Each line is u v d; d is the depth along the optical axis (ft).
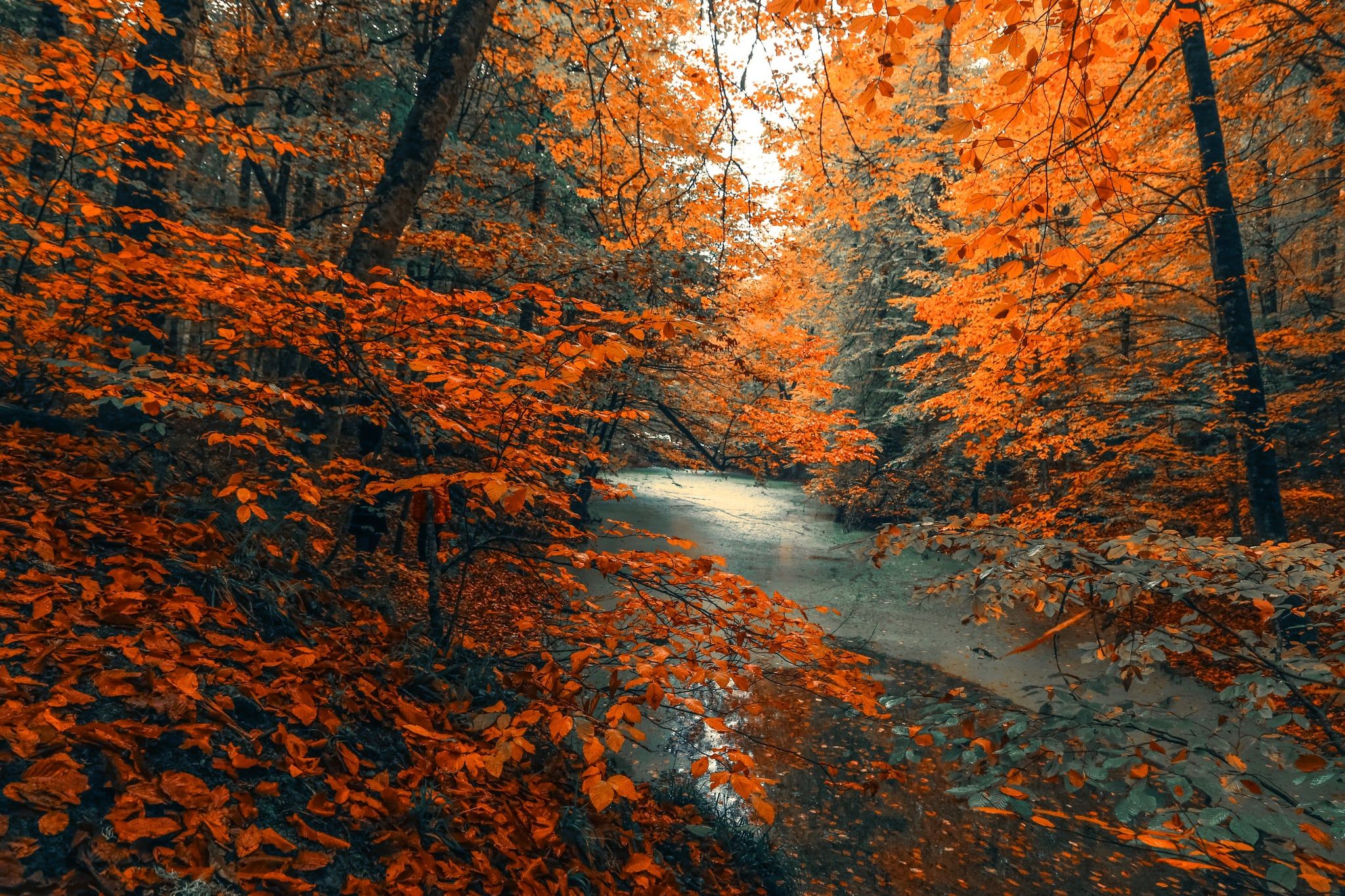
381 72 29.30
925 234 46.78
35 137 11.69
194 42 17.85
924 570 45.88
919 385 46.44
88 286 11.23
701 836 13.10
